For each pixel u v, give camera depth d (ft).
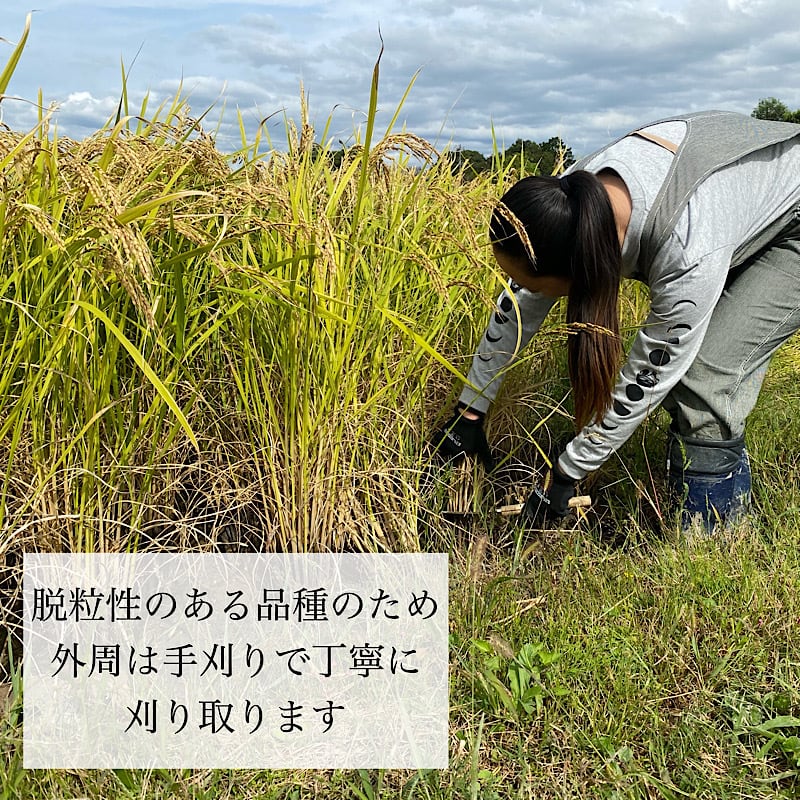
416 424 8.60
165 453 6.81
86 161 5.53
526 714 6.40
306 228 5.95
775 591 7.59
